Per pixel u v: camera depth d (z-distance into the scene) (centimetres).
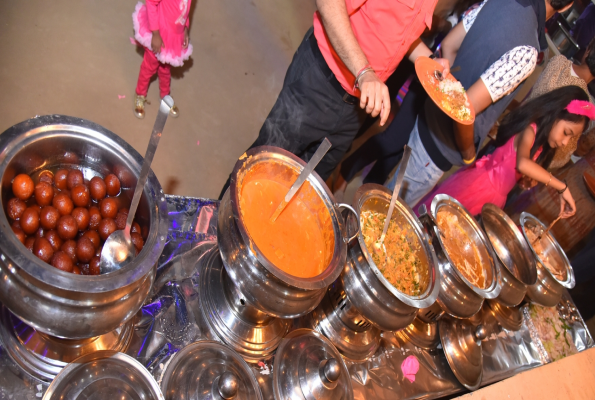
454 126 230
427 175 260
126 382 83
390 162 287
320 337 121
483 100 210
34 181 88
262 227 108
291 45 363
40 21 242
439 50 242
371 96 142
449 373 146
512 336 180
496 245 178
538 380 153
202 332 106
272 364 110
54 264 76
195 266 116
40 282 66
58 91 224
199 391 90
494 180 287
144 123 245
